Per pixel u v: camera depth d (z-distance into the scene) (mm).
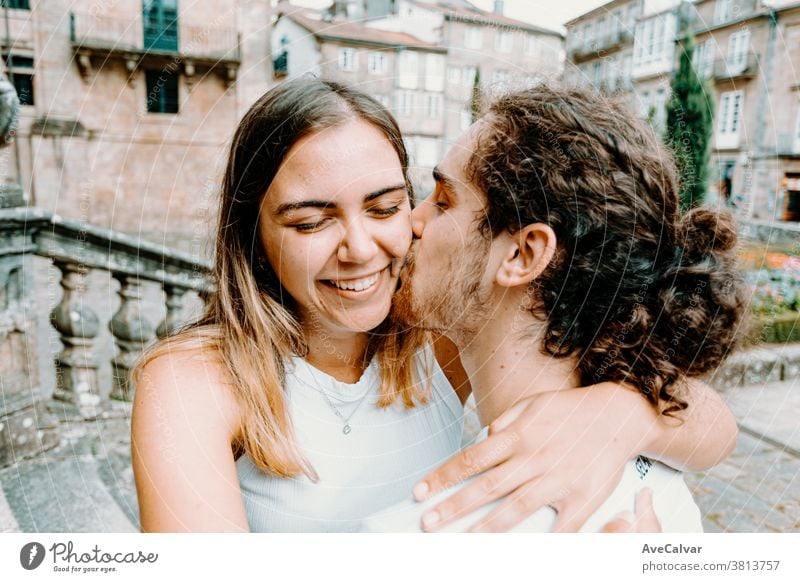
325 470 805
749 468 1834
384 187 668
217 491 689
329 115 641
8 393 1526
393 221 701
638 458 817
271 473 767
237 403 739
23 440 1540
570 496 712
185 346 750
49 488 1439
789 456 1855
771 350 2201
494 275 752
